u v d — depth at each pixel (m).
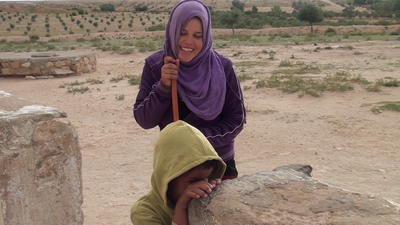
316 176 5.67
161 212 1.96
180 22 2.37
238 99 2.60
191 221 1.73
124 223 4.46
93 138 7.64
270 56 19.86
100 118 9.18
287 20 66.44
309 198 1.60
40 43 34.06
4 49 28.00
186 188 1.79
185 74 2.43
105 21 92.94
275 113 9.10
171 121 2.60
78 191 2.64
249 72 15.15
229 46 26.44
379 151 6.57
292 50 23.06
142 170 6.06
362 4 147.38
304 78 13.01
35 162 2.39
